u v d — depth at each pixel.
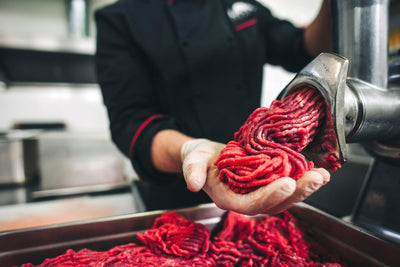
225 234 1.09
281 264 0.94
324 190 1.56
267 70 5.38
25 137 3.13
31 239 0.95
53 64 4.43
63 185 3.12
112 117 1.48
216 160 0.84
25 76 4.47
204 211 1.15
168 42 1.59
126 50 1.57
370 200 1.23
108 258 0.92
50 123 4.66
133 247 1.01
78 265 0.90
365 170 1.52
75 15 3.98
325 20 1.36
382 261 0.85
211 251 1.01
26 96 4.62
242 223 1.13
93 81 4.82
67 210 1.58
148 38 1.55
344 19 0.85
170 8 1.62
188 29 1.61
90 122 4.97
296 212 1.20
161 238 0.98
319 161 0.84
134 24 1.54
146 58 1.61
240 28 1.81
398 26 2.23
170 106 1.66
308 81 0.77
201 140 1.02
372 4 0.82
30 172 3.26
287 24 1.93
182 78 1.64
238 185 0.74
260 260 0.99
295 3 4.54
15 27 3.96
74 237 0.99
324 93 0.73
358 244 0.93
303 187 0.65
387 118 0.84
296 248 1.02
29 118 4.69
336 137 0.73
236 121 1.76
